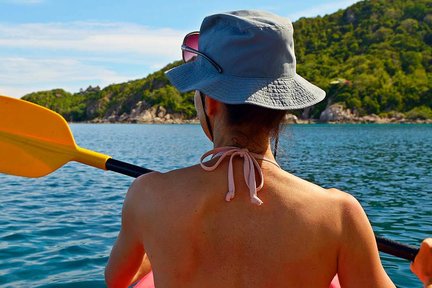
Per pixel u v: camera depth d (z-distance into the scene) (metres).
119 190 8.77
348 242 1.21
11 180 9.98
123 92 128.12
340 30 111.88
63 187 9.09
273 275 1.18
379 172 12.65
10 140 2.61
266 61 1.25
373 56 95.44
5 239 5.09
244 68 1.25
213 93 1.25
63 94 147.88
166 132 50.00
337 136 36.94
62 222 5.95
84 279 3.90
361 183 10.47
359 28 107.94
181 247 1.22
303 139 32.31
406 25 102.19
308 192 1.22
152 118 113.19
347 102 85.12
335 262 1.23
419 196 8.61
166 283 1.24
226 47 1.26
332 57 103.69
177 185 1.26
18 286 3.75
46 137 2.58
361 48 103.12
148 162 15.89
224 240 1.20
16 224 5.82
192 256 1.21
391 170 13.14
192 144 26.77
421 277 1.57
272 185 1.22
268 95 1.24
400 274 4.17
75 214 6.48
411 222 6.41
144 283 2.20
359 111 84.31
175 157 17.78
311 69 96.69
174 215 1.23
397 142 28.56
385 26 106.25
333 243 1.20
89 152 2.55
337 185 10.18
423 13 106.62
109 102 131.12
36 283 3.81
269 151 1.29
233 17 1.26
